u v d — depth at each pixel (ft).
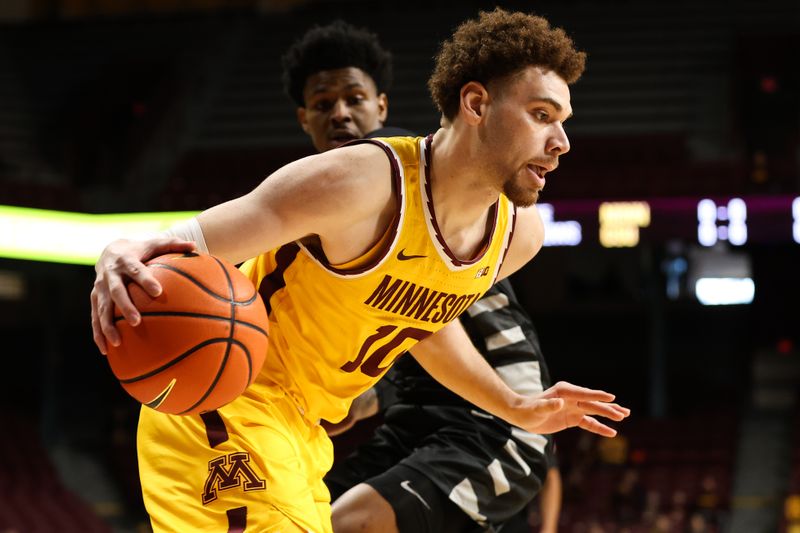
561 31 10.59
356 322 11.17
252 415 11.23
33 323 89.92
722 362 87.86
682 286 89.66
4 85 88.22
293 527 10.84
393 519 13.42
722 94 81.10
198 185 73.82
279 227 10.18
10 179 74.69
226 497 10.81
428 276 10.94
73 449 78.64
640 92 82.23
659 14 90.99
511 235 11.64
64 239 68.90
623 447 71.00
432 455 14.08
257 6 97.91
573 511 65.41
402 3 95.20
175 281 9.67
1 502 66.85
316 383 11.77
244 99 86.02
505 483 14.28
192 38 93.91
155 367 9.66
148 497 11.23
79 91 87.61
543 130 10.48
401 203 10.52
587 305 90.99
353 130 17.44
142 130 81.41
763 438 77.36
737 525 66.80
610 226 64.90
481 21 10.69
